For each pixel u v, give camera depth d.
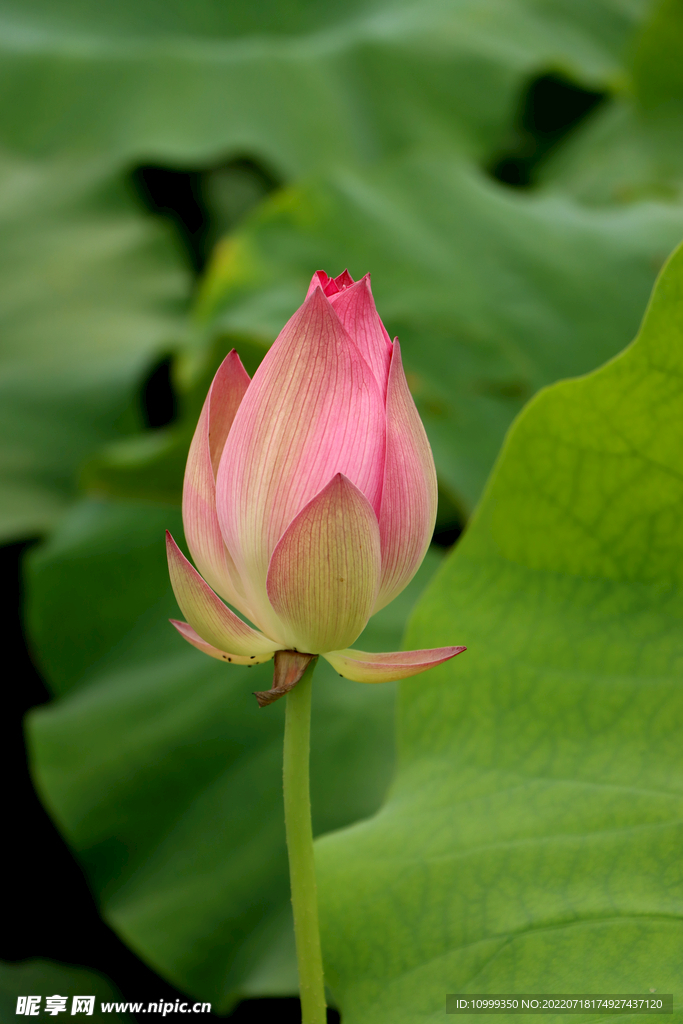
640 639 1.18
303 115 3.22
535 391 1.95
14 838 2.04
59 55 3.32
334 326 1.04
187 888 1.55
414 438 1.05
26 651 2.38
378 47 3.47
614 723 1.17
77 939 1.87
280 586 1.04
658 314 1.16
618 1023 1.10
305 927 1.07
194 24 4.00
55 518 2.34
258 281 2.18
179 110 3.15
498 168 3.55
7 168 3.11
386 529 1.05
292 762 1.06
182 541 2.01
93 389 2.57
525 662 1.20
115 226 2.99
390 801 1.21
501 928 1.14
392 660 1.06
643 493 1.19
